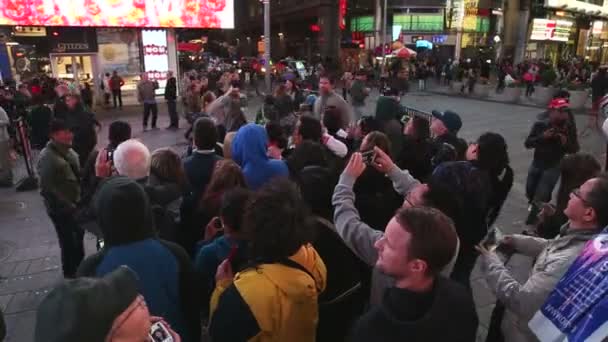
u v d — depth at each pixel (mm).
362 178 2840
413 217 1475
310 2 46469
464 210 2363
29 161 7902
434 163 4129
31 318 3957
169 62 19500
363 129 4867
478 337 3547
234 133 4418
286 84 9820
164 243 2070
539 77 24438
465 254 2332
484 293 4191
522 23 43031
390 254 1480
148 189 2967
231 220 2195
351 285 2346
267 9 16109
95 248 5305
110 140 4363
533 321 1831
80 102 7160
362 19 42500
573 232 2055
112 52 18359
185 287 2072
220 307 1793
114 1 16875
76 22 16469
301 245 1888
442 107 19297
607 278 1603
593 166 2955
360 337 1454
